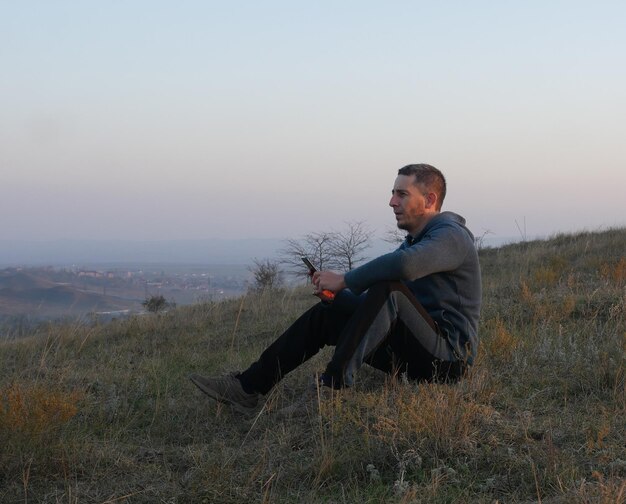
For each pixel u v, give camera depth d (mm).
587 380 4016
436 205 4008
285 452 3461
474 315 3941
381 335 3693
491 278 8539
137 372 5199
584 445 3250
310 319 3924
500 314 5773
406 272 3664
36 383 4613
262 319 7352
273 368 3955
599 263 8703
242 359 5477
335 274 3814
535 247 12352
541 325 5219
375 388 4113
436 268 3742
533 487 2994
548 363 4367
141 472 3359
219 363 5441
